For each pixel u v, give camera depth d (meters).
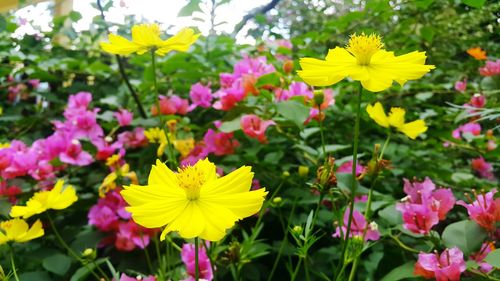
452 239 0.52
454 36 1.33
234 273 0.58
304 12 2.02
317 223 0.75
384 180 0.91
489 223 0.51
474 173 1.11
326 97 0.83
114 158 0.78
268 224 0.81
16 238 0.54
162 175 0.39
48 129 1.29
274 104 0.75
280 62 1.15
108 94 1.30
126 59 1.53
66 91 1.34
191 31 0.53
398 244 0.59
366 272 0.70
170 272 0.62
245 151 0.84
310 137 0.96
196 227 0.34
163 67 1.14
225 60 1.31
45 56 1.36
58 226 0.86
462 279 0.50
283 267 0.78
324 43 1.28
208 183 0.38
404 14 1.24
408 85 1.16
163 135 0.81
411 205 0.56
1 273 0.52
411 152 0.99
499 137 1.02
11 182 0.85
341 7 1.85
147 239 0.77
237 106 0.80
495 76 0.90
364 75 0.40
